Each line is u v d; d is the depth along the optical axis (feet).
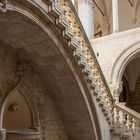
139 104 65.87
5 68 29.84
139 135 37.06
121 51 53.98
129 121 37.24
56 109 35.58
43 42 28.17
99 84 34.83
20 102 32.58
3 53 29.50
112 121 36.94
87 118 34.04
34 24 25.67
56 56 29.63
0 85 29.19
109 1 75.31
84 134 35.29
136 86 66.85
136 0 74.28
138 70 65.31
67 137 36.32
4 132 28.37
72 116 34.96
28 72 32.78
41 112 34.24
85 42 32.42
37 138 33.27
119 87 53.26
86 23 59.57
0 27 26.27
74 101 33.63
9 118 31.68
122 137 36.06
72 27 30.63
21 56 31.22
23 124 32.78
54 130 35.06
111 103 37.58
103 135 34.86
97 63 34.17
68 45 28.78
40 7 24.99
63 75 31.63
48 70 32.07
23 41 28.58
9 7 22.68
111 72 53.98
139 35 52.75
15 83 30.99
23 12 24.04
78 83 31.58
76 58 30.07
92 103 33.27
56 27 27.25
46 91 34.88
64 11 28.81
